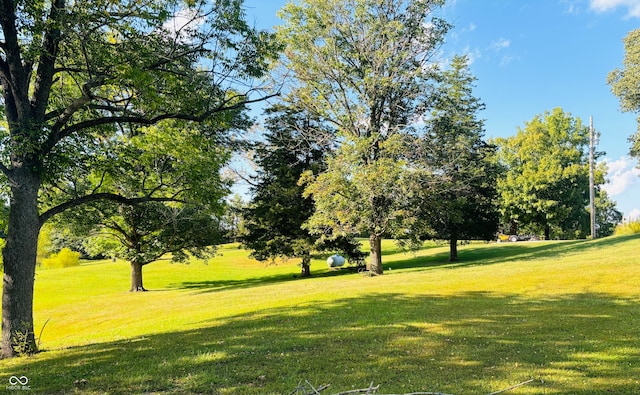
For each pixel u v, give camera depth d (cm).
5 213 953
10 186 891
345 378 600
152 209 2352
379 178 1953
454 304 1202
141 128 1397
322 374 621
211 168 1577
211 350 788
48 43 882
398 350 746
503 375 600
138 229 2536
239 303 1478
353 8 2156
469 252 3575
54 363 761
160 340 933
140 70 878
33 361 791
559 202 4944
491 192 2973
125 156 1103
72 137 980
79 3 833
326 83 2219
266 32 1039
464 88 2933
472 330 880
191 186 1286
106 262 4612
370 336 856
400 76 2136
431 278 1762
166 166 1426
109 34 959
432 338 824
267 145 2711
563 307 1102
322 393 538
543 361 661
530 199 4900
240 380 604
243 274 3581
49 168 886
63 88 1120
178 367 679
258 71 1016
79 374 667
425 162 2172
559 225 5419
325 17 2111
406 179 2041
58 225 2234
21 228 881
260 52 1009
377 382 578
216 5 941
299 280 2461
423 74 2148
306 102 2270
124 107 1048
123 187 1505
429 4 2138
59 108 1007
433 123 2364
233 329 1002
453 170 2425
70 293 2592
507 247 3666
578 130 5216
